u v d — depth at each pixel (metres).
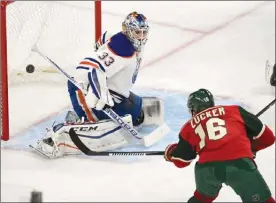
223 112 10.66
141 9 22.83
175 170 12.98
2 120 13.74
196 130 10.58
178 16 22.12
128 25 13.18
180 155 10.76
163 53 19.25
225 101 16.03
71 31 17.36
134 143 13.73
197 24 21.45
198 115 10.70
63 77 16.59
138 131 14.32
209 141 10.41
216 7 22.95
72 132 13.08
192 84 17.20
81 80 13.92
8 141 13.83
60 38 17.11
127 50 13.30
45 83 16.61
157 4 23.42
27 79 16.47
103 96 13.14
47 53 16.61
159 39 20.25
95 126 13.23
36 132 14.27
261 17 22.05
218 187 10.71
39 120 14.80
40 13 16.48
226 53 19.36
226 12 22.45
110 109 13.28
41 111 15.24
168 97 16.16
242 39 20.33
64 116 15.05
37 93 16.05
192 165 13.23
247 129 10.76
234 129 10.49
